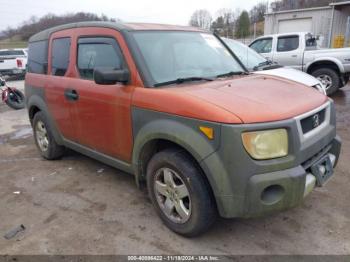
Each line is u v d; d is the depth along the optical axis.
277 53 9.56
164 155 2.87
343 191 3.70
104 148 3.66
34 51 4.88
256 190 2.41
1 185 4.20
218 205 2.57
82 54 3.81
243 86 3.05
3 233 3.14
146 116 2.95
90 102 3.60
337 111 7.57
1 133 6.78
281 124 2.45
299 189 2.51
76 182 4.19
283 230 3.04
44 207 3.60
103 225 3.22
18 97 8.63
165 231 3.09
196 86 3.00
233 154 2.39
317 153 2.86
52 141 4.72
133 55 3.16
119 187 4.01
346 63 8.69
